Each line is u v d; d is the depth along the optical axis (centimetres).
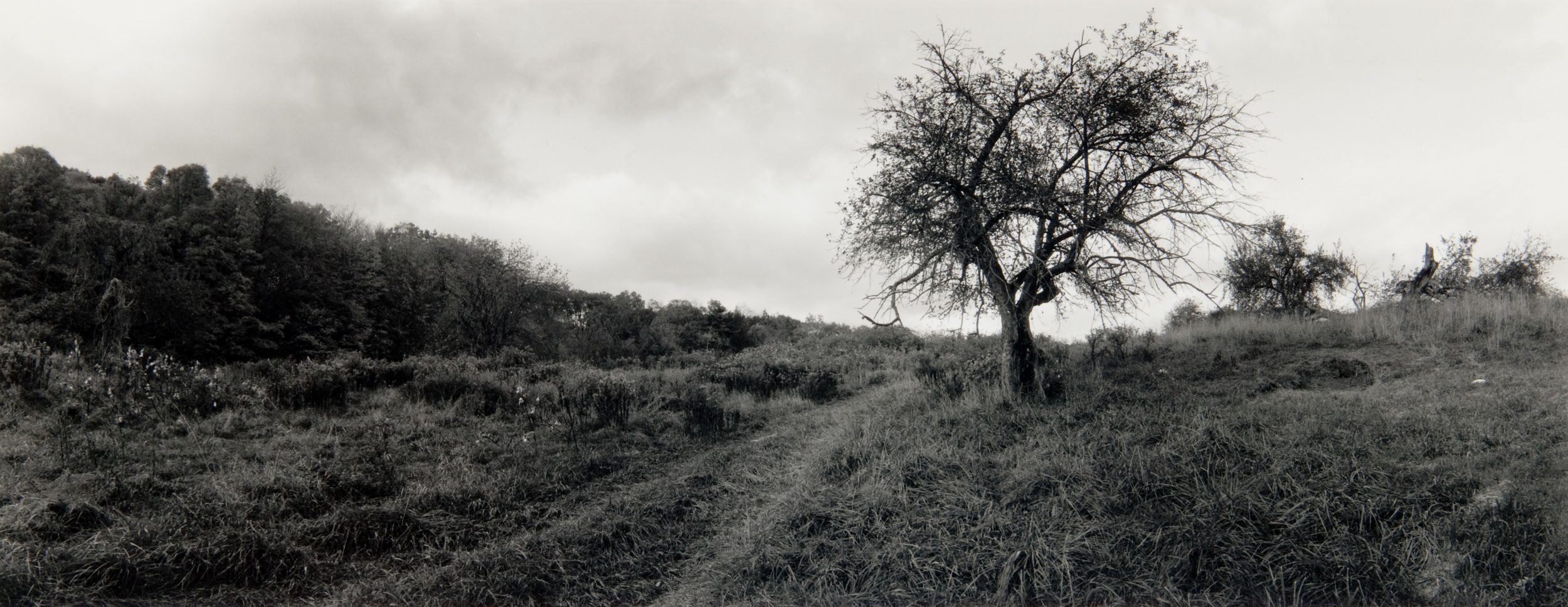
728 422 1112
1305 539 496
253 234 2312
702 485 773
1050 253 989
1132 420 761
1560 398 727
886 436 804
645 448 949
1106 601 469
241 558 510
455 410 1097
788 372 1605
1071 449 697
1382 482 544
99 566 468
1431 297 1585
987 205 927
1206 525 514
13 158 2008
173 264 1883
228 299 2039
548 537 603
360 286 2745
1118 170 1010
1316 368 1085
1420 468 567
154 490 632
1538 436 621
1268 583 464
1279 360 1166
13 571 438
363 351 2536
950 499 608
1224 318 1606
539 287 3100
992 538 540
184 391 966
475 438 948
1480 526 472
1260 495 551
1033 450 714
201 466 722
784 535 583
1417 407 766
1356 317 1347
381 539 586
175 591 480
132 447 749
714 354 2714
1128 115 956
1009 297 984
